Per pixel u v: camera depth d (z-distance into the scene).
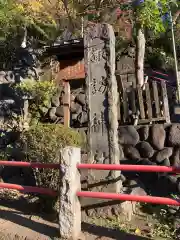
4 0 8.46
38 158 4.11
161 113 5.42
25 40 9.86
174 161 4.91
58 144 4.02
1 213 4.25
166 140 5.08
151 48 11.77
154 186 4.82
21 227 3.69
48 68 9.16
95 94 4.39
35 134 4.13
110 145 4.21
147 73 10.97
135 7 5.78
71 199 3.20
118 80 5.73
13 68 9.80
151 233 3.48
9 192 5.32
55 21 9.22
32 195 4.75
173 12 6.70
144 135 5.20
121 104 5.68
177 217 3.90
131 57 9.16
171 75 10.95
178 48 11.43
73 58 8.92
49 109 7.32
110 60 4.34
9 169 5.96
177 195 4.57
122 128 5.38
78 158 3.32
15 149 6.02
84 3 7.01
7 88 8.73
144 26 6.40
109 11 6.53
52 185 4.08
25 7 8.87
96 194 3.13
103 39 4.41
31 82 7.59
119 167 3.01
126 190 4.33
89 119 4.38
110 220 3.97
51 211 4.17
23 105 7.50
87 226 3.66
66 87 6.04
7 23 9.04
